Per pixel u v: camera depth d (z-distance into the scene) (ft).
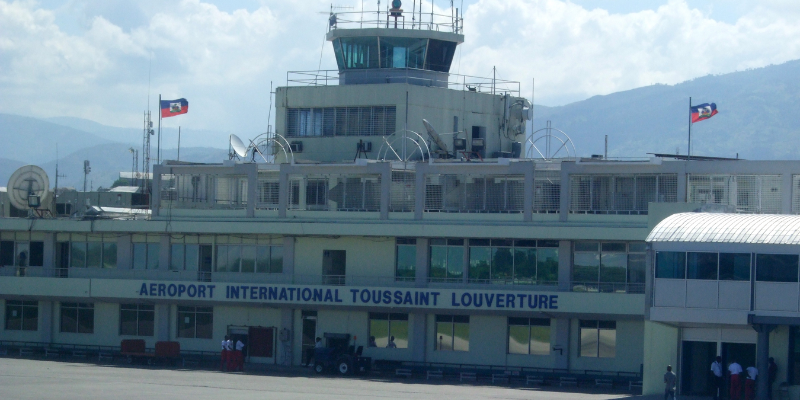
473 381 180.34
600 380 175.42
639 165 181.37
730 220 141.59
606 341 184.75
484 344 191.93
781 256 132.36
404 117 218.79
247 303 202.08
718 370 139.33
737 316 133.80
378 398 133.90
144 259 215.72
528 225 186.09
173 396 128.16
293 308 202.59
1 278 216.33
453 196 195.42
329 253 204.03
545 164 189.78
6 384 138.10
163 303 211.20
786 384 135.95
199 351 210.38
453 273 193.98
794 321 131.13
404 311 193.57
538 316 185.78
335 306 195.62
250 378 167.84
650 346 148.77
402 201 199.11
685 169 179.22
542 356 188.14
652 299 138.41
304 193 205.77
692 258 136.67
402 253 198.08
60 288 213.66
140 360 197.98
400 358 196.95
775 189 174.91
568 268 185.78
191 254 213.05
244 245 209.46
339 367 185.88
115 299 211.00
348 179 202.80
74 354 213.25
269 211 207.82
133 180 356.79
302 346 204.74
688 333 145.89
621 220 182.91
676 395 144.05
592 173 185.68
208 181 213.25
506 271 190.49
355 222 197.47
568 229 181.98
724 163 177.27
